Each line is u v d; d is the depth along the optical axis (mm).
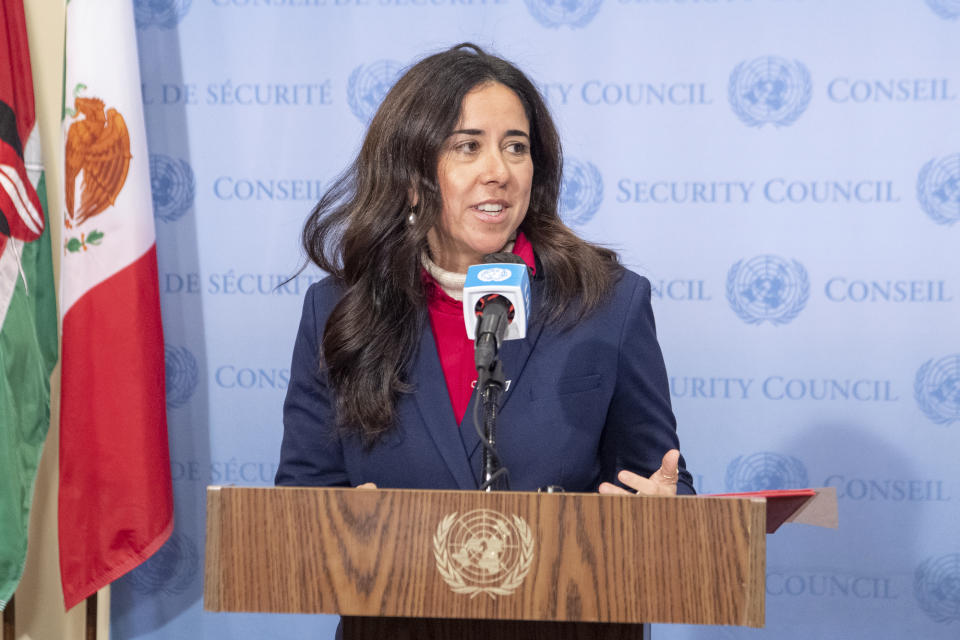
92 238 4469
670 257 4848
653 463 2949
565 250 3084
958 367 4699
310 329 3240
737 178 4793
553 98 4859
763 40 4750
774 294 4797
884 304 4742
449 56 3010
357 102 4941
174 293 5035
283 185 4992
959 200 4672
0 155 4324
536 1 4848
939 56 4660
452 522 1716
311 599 1723
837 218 4750
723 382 4844
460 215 2908
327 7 4934
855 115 4719
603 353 2961
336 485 3115
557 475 2812
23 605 4973
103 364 4441
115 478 4434
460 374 3004
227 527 1739
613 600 1686
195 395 5062
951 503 4738
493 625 1971
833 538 4824
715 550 1670
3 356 4262
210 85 4977
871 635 4812
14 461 4277
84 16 4535
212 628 5113
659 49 4809
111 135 4496
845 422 4785
